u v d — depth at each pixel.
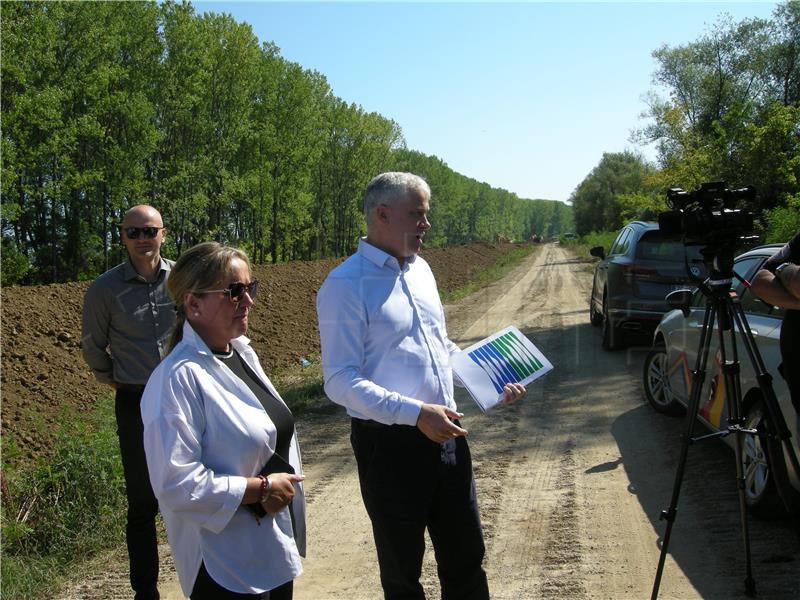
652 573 3.64
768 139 17.02
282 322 13.54
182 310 2.27
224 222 46.69
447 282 23.88
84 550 4.25
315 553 4.16
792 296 2.70
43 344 9.53
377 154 56.03
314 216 55.22
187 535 2.12
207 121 37.28
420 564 2.62
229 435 2.12
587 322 12.96
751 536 3.99
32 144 27.62
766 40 31.94
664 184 26.23
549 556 3.92
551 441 6.08
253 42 38.34
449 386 2.76
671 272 8.83
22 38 24.56
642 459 5.42
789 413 3.82
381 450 2.60
